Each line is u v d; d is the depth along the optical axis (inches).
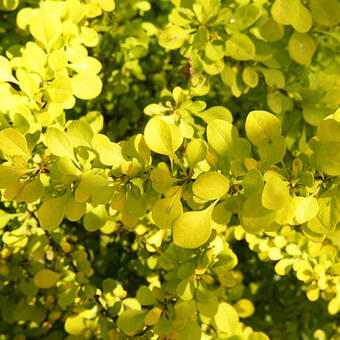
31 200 22.5
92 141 22.7
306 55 24.8
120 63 29.2
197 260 24.0
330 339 32.2
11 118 23.0
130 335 24.3
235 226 26.9
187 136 25.3
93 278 29.7
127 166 22.4
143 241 26.9
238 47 24.4
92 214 24.5
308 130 26.7
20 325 31.2
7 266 27.7
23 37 27.3
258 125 22.1
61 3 24.3
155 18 30.0
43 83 23.4
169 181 22.5
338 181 22.1
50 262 28.3
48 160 22.9
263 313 35.2
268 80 25.8
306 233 22.8
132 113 29.5
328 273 25.3
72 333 25.6
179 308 23.4
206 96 28.0
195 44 24.5
